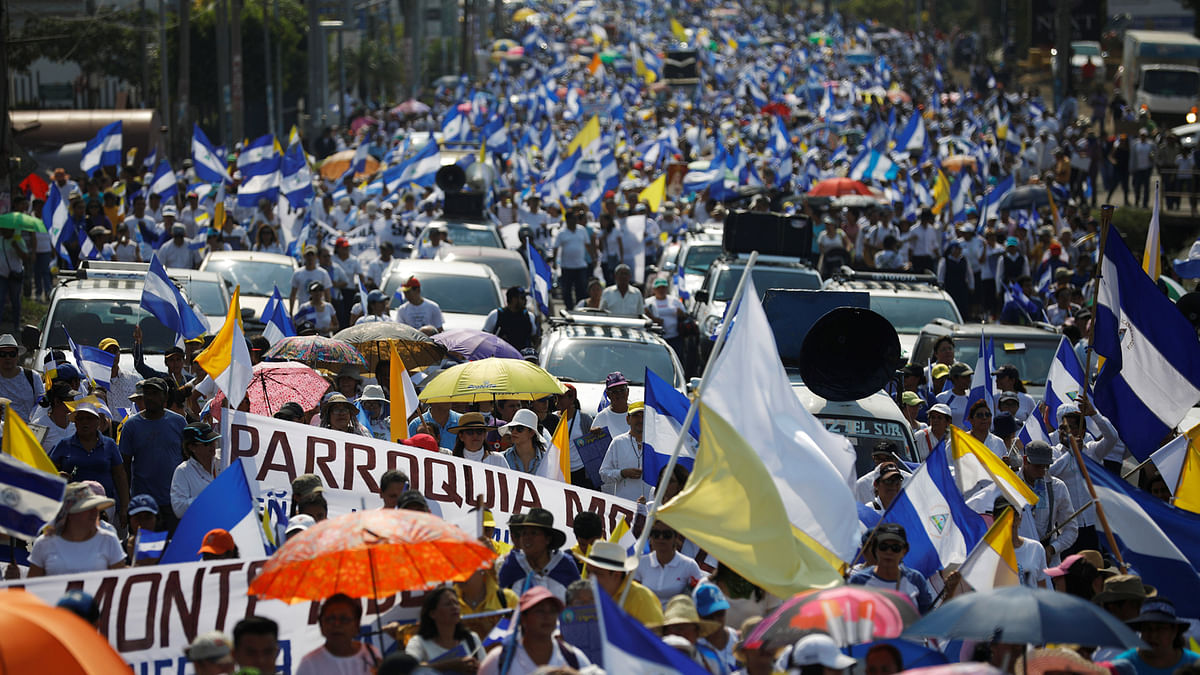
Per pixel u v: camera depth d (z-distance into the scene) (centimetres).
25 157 12262
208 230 8712
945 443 3566
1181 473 4075
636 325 6488
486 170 12100
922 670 2169
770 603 3228
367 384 5353
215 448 4000
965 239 9488
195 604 2916
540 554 3164
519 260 8625
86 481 3844
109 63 19138
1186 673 2484
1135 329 4281
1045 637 2289
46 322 6269
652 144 16012
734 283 8006
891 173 13612
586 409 5719
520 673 2567
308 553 2569
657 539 3288
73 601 2630
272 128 18200
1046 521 4131
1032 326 6681
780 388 3097
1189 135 16788
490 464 3975
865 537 3559
